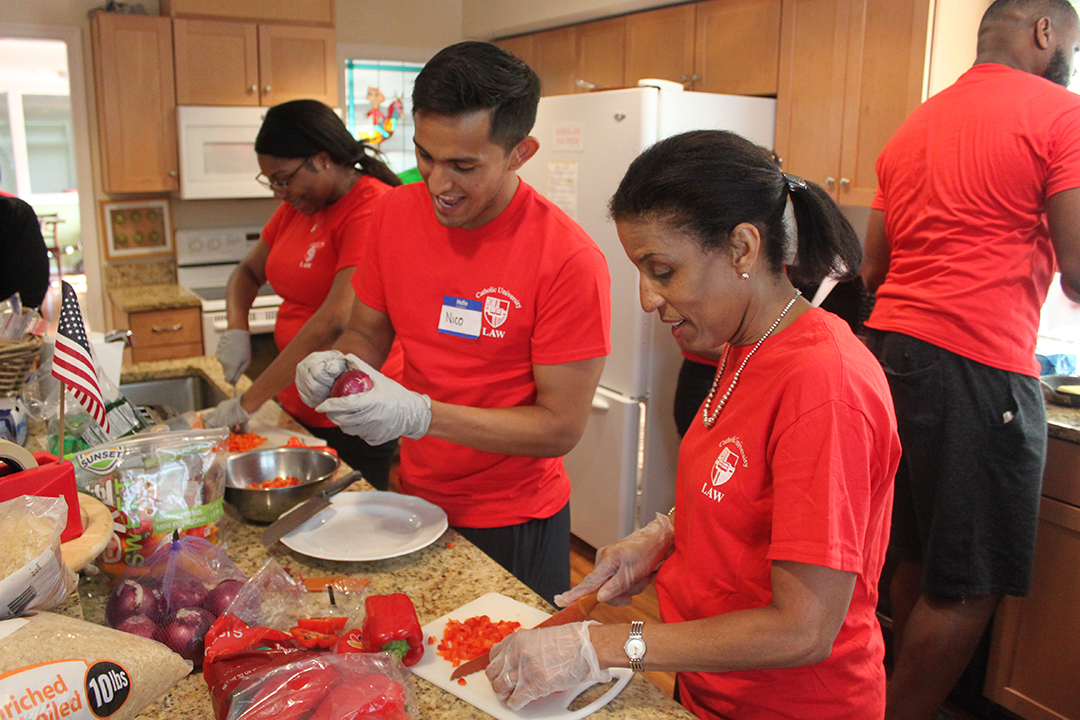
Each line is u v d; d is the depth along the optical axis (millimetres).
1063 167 1635
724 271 826
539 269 1287
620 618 1065
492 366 1368
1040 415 1793
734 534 893
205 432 1214
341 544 1235
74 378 1102
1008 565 1818
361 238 1892
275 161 1861
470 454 1400
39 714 667
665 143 824
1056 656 1972
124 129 3867
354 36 4578
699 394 2506
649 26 3521
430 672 941
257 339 4000
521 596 1118
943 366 1788
